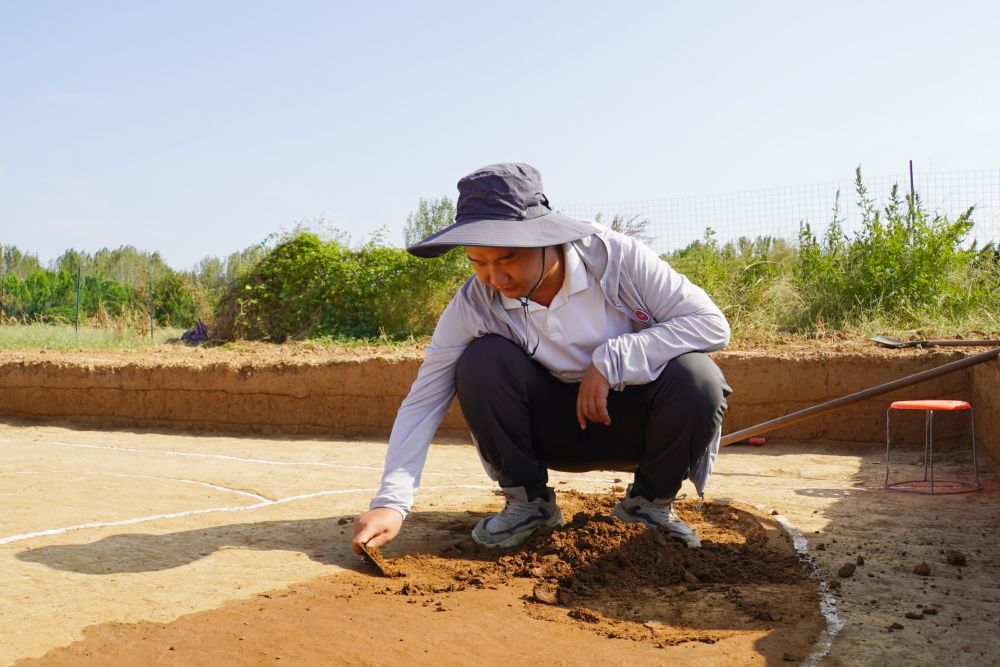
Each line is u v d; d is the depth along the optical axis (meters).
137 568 3.13
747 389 6.97
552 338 3.35
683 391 3.24
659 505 3.49
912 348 7.05
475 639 2.48
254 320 13.08
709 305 3.35
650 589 3.00
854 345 7.92
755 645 2.45
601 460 3.54
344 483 5.18
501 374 3.33
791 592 2.95
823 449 6.72
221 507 4.36
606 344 3.21
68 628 2.48
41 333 14.12
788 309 10.22
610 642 2.49
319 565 3.21
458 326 3.46
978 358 4.46
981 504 4.55
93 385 8.48
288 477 5.40
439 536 3.76
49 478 5.09
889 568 3.26
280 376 7.95
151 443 7.26
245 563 3.23
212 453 6.64
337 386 7.81
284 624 2.55
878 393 4.58
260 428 8.00
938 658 2.36
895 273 10.05
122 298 21.28
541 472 3.52
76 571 3.07
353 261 13.17
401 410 3.44
